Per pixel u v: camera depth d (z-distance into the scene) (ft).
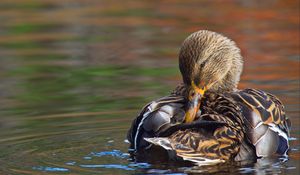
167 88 53.01
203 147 34.63
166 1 93.30
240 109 36.99
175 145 34.32
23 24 79.77
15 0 94.17
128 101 49.57
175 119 36.47
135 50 67.00
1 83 56.65
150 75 57.67
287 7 86.17
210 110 37.32
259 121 36.65
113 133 41.91
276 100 40.47
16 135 41.93
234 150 35.32
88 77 57.77
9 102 50.70
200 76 40.88
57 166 35.45
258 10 85.05
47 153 37.93
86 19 81.82
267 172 34.01
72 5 91.04
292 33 72.64
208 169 34.42
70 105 49.16
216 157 34.63
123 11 86.69
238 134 35.76
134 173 34.06
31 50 68.59
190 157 34.12
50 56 65.67
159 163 35.42
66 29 77.41
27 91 53.83
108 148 38.65
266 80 54.75
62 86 55.01
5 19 82.38
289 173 33.86
